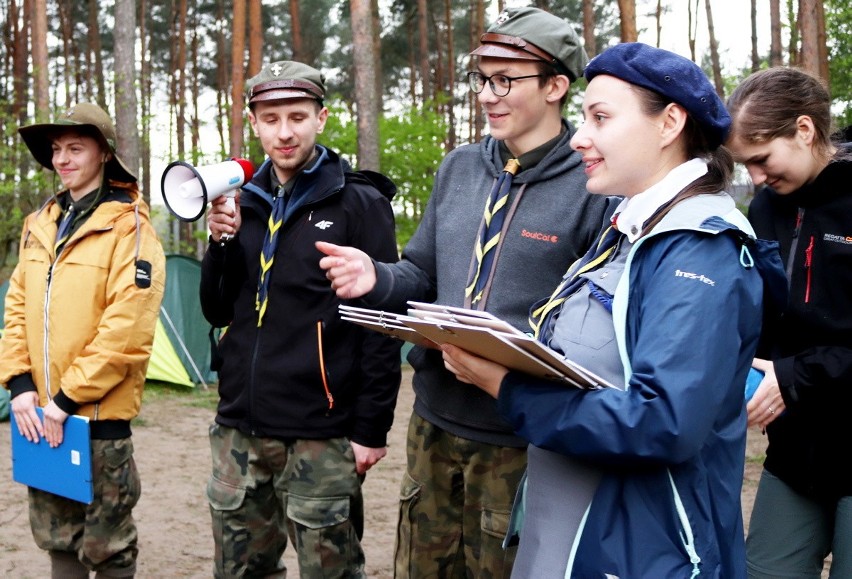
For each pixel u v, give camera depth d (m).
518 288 2.55
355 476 3.08
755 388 2.40
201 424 8.12
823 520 2.62
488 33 2.55
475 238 2.65
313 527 3.03
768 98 2.37
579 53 2.57
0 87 26.03
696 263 1.69
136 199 3.44
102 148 3.38
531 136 2.59
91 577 4.12
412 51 27.98
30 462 3.33
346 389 3.05
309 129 3.09
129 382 3.32
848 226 2.39
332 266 2.50
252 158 16.36
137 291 3.28
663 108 1.79
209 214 2.91
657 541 1.71
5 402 7.77
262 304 3.06
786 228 2.57
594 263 1.97
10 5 24.64
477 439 2.62
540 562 1.87
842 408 2.39
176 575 4.44
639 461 1.66
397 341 3.09
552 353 1.63
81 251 3.32
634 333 1.77
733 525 1.79
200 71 32.12
